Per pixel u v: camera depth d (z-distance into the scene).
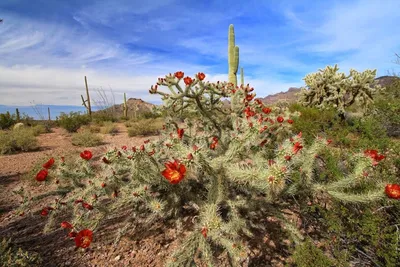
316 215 2.64
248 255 2.31
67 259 2.37
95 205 2.19
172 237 2.65
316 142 2.34
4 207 3.47
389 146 3.39
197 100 3.45
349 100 7.96
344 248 2.24
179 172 1.68
